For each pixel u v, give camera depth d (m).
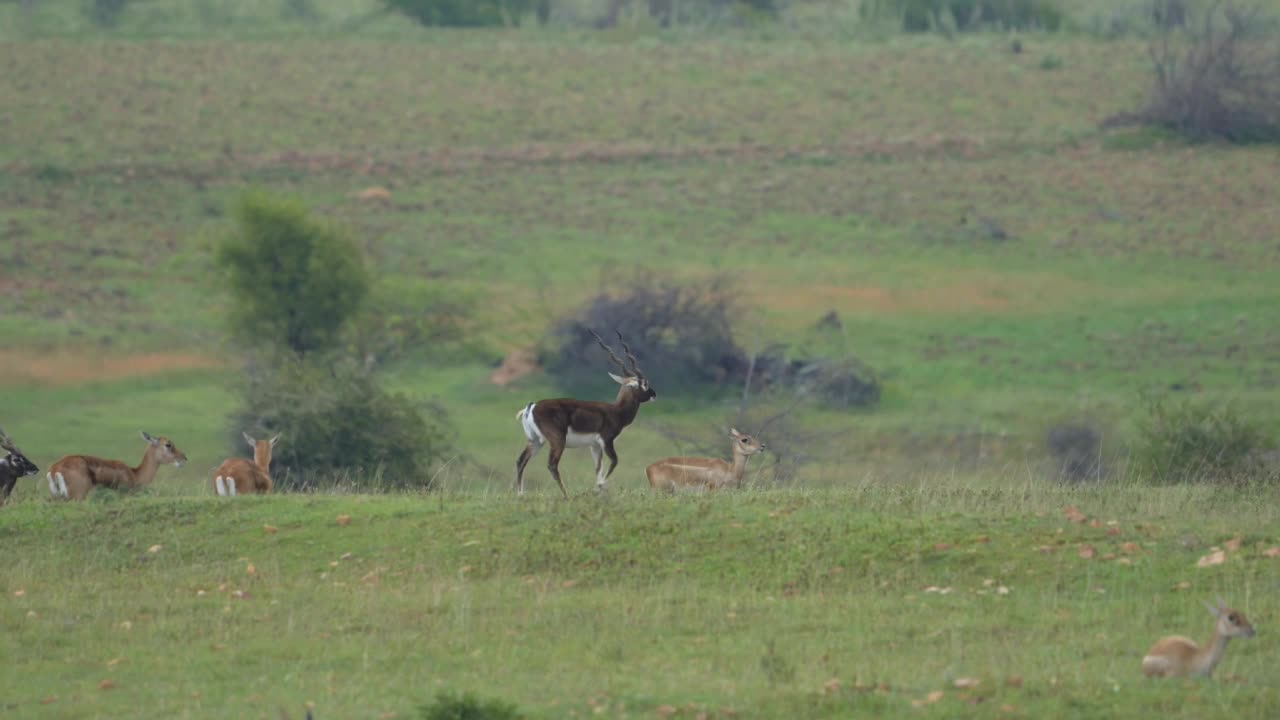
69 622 52.56
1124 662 44.75
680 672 44.91
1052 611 50.62
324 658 47.81
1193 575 53.31
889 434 162.88
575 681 44.25
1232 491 67.25
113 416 171.50
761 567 56.25
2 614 53.59
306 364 123.75
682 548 58.25
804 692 42.03
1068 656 45.53
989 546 56.88
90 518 66.19
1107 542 56.81
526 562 58.12
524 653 47.59
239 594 56.03
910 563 55.91
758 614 51.31
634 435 162.12
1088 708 40.16
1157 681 42.16
